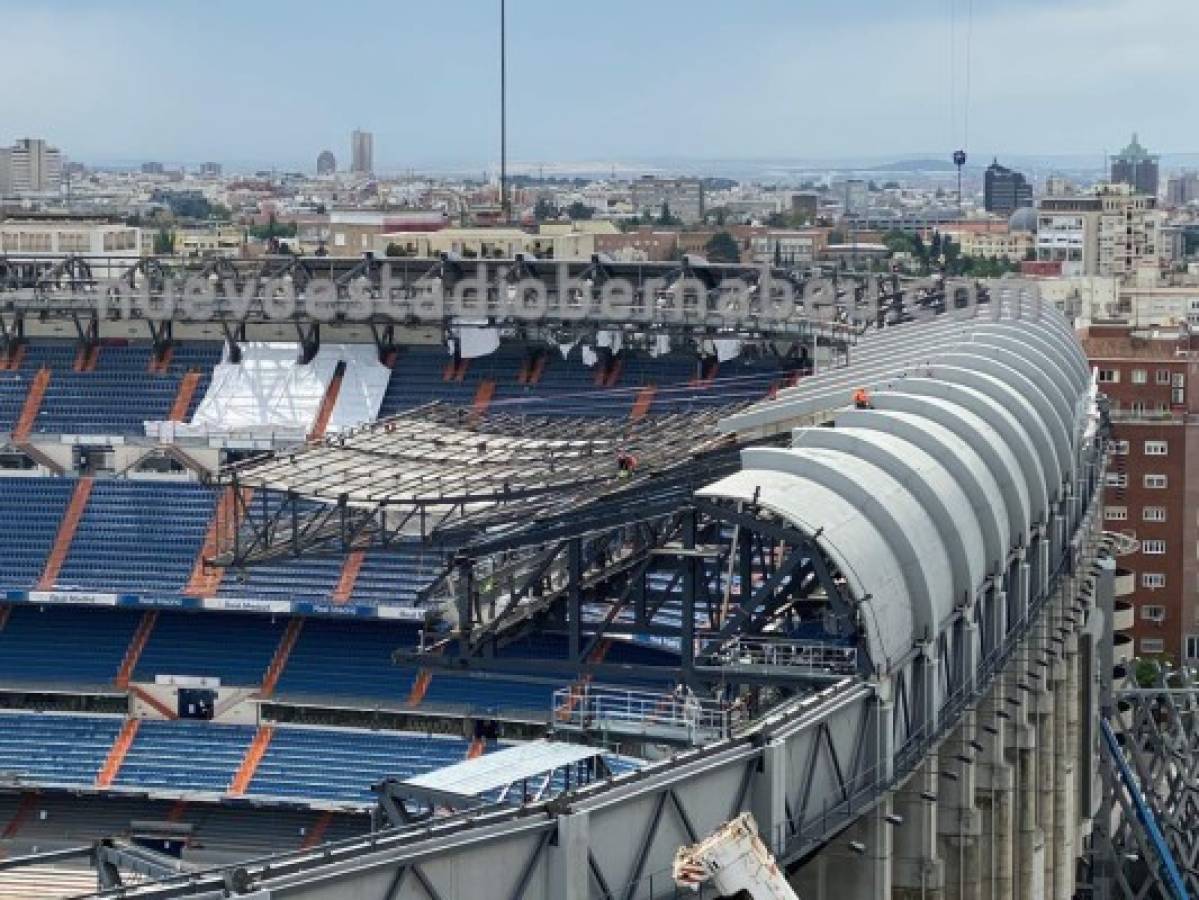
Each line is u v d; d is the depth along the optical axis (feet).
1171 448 649.61
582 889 164.25
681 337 506.48
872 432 271.49
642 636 300.81
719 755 188.96
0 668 457.27
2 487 498.28
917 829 253.03
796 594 268.21
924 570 247.50
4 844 419.54
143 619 465.88
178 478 495.00
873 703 228.22
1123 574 545.85
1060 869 360.48
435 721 429.79
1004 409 320.50
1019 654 307.58
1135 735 417.28
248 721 442.50
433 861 153.69
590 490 282.56
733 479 248.11
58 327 540.11
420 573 453.58
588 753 208.33
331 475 299.17
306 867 147.33
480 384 512.63
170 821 424.46
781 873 177.17
